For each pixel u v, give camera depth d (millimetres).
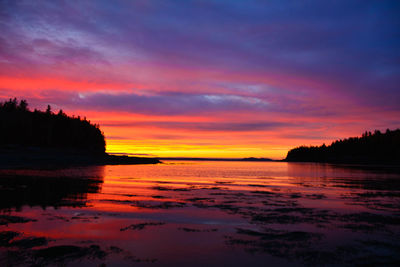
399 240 7129
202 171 50688
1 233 7332
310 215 10211
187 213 10352
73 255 5793
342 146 181875
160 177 30188
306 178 32000
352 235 7566
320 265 5477
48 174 28875
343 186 21969
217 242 6875
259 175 38250
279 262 5609
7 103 103562
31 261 5422
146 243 6723
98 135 130250
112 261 5516
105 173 34312
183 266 5359
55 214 9828
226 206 11992
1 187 17250
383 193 17406
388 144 147500
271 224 8773
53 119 106938
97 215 9773
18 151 69875
